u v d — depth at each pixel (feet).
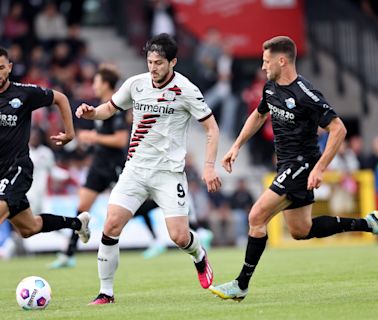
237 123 236.43
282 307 80.07
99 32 260.42
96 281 118.32
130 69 253.85
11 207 90.68
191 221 156.25
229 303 85.71
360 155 225.76
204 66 237.66
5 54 89.10
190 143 242.37
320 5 253.03
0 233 191.83
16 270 141.90
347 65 252.83
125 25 258.78
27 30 239.09
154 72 85.76
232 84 244.63
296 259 146.41
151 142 88.17
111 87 139.33
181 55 243.40
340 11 252.42
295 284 103.09
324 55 253.65
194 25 246.06
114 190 89.20
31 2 241.76
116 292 102.17
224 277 116.06
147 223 171.83
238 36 248.32
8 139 90.68
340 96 253.65
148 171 88.22
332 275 112.57
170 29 244.63
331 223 94.07
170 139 88.17
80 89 222.07
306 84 86.02
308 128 86.07
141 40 254.06
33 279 86.74
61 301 93.97
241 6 248.52
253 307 80.74
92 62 237.25
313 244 207.62
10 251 192.34
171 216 88.33
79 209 144.15
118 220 87.51
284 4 250.16
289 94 86.02
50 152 189.88
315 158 87.04
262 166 236.84
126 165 89.66
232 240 215.51
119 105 89.97
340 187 208.03
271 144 236.22
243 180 217.77
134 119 89.15
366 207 208.74
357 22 251.80
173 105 87.71
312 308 78.54
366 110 251.60
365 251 163.94
